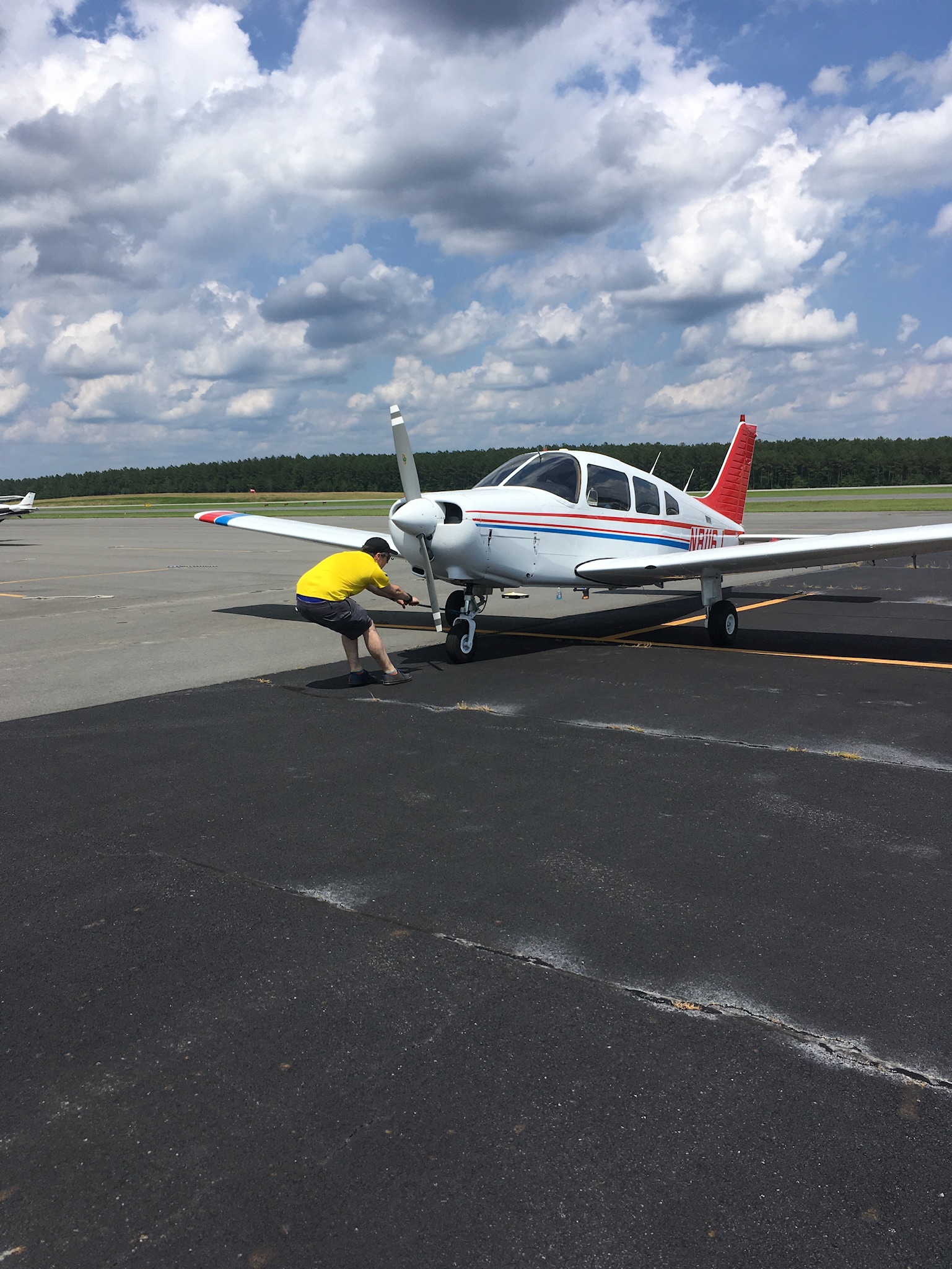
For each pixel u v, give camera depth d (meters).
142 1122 1.94
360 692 6.39
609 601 12.26
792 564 8.13
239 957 2.64
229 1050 2.19
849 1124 1.89
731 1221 1.64
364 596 13.63
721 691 6.29
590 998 2.39
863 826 3.61
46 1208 1.71
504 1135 1.88
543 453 8.60
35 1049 2.21
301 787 4.24
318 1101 2.00
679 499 9.84
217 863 3.35
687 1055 2.13
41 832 3.70
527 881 3.13
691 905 2.92
